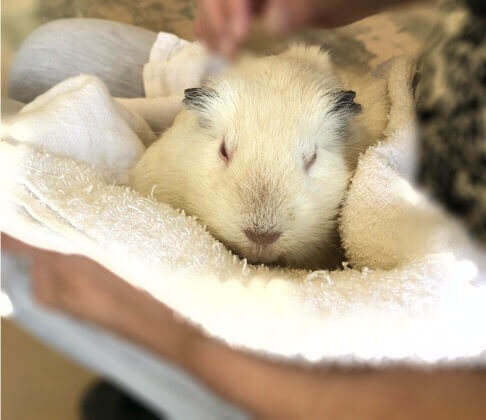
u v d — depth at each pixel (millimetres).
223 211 164
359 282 115
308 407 103
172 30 246
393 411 98
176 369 104
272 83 178
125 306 114
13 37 206
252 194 160
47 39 259
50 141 177
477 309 106
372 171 150
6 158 149
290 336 105
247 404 103
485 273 110
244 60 151
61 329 107
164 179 200
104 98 205
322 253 183
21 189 141
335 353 104
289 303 109
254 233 157
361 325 106
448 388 98
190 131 198
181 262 129
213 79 186
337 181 182
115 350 105
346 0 91
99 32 281
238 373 104
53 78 260
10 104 203
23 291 112
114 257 128
